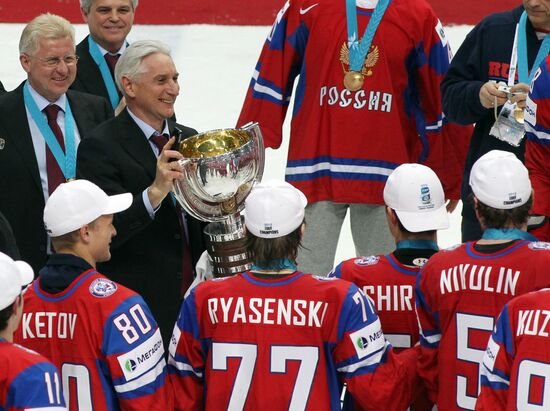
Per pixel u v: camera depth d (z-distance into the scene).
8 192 17.83
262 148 16.03
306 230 19.86
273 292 12.82
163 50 16.48
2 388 11.55
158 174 15.45
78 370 12.98
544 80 15.84
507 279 12.91
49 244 17.92
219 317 12.85
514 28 18.38
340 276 14.36
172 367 13.38
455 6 35.31
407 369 13.30
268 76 19.94
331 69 19.31
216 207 15.70
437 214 14.19
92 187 13.56
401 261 14.23
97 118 18.78
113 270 16.39
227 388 12.77
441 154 20.02
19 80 31.80
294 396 12.64
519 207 13.25
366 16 19.25
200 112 30.31
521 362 12.10
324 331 12.77
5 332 11.83
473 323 13.08
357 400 13.37
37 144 18.11
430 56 19.56
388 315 14.23
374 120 19.28
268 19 35.53
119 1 20.66
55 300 13.10
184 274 16.64
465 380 13.17
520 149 18.14
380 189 19.44
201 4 35.88
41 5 35.91
